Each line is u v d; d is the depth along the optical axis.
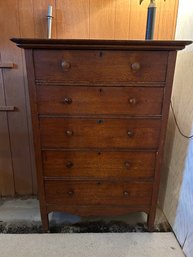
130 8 1.26
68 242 1.21
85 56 0.94
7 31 1.26
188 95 1.14
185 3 1.18
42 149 1.10
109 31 1.30
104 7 1.25
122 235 1.27
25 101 1.40
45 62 0.95
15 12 1.23
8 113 1.42
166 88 0.99
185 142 1.17
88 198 1.21
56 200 1.22
